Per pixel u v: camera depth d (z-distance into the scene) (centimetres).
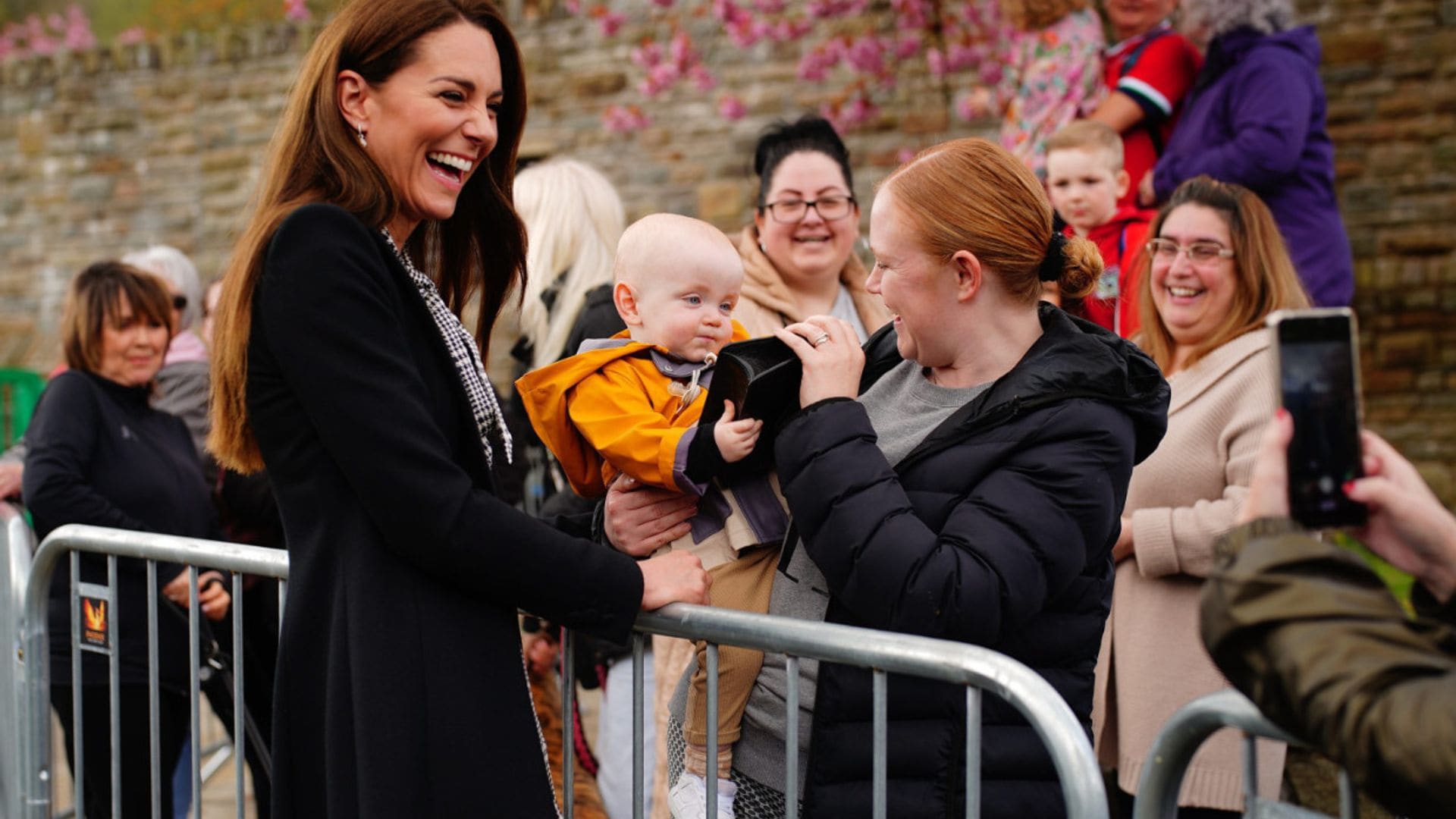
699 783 227
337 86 211
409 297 206
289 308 195
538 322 385
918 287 205
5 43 1241
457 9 215
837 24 862
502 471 367
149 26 1338
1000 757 194
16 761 304
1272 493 141
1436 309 756
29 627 295
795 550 214
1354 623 131
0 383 875
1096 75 532
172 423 402
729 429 210
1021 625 193
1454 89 755
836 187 346
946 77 834
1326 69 775
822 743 199
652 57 927
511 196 246
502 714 204
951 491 199
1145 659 306
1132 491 315
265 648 371
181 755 413
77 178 1122
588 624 203
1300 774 360
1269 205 489
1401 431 764
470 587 201
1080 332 205
